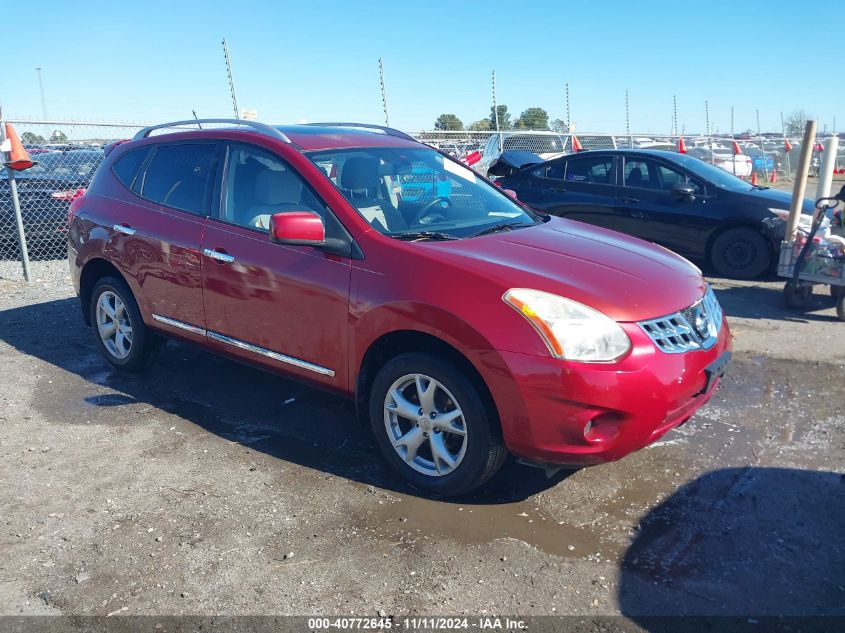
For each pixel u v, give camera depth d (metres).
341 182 4.13
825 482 3.73
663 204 8.98
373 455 4.11
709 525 3.35
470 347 3.29
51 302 7.81
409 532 3.33
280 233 3.69
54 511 3.55
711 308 3.80
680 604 2.81
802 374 5.27
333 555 3.16
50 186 10.34
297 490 3.72
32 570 3.08
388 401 3.71
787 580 2.94
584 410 3.12
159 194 4.97
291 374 4.18
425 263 3.54
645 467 3.91
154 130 5.52
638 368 3.18
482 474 3.45
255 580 3.00
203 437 4.37
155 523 3.43
